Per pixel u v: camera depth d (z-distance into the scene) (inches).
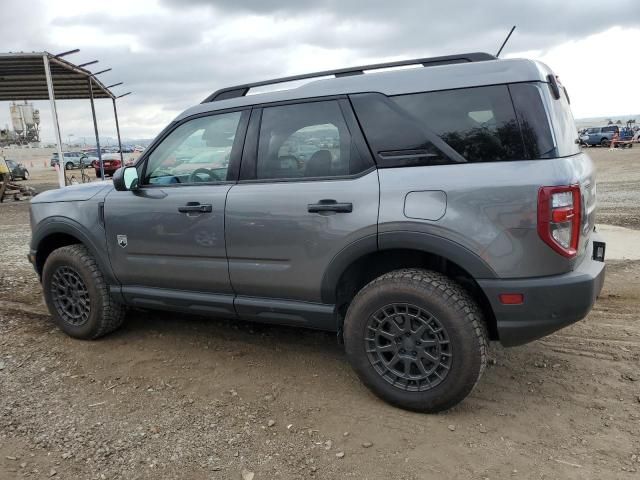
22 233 394.9
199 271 142.5
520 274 105.9
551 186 102.0
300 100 129.5
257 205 130.1
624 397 124.8
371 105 120.2
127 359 153.4
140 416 121.6
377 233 115.5
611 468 99.2
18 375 143.5
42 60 523.8
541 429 112.9
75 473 101.3
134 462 104.4
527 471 99.0
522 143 106.3
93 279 160.7
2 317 189.8
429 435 111.6
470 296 115.9
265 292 134.7
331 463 103.0
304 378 139.3
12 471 102.0
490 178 106.5
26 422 119.3
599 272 113.7
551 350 152.2
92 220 158.9
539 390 129.7
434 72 116.3
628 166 843.4
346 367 145.4
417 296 113.1
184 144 146.6
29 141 1748.3
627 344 153.4
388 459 103.8
